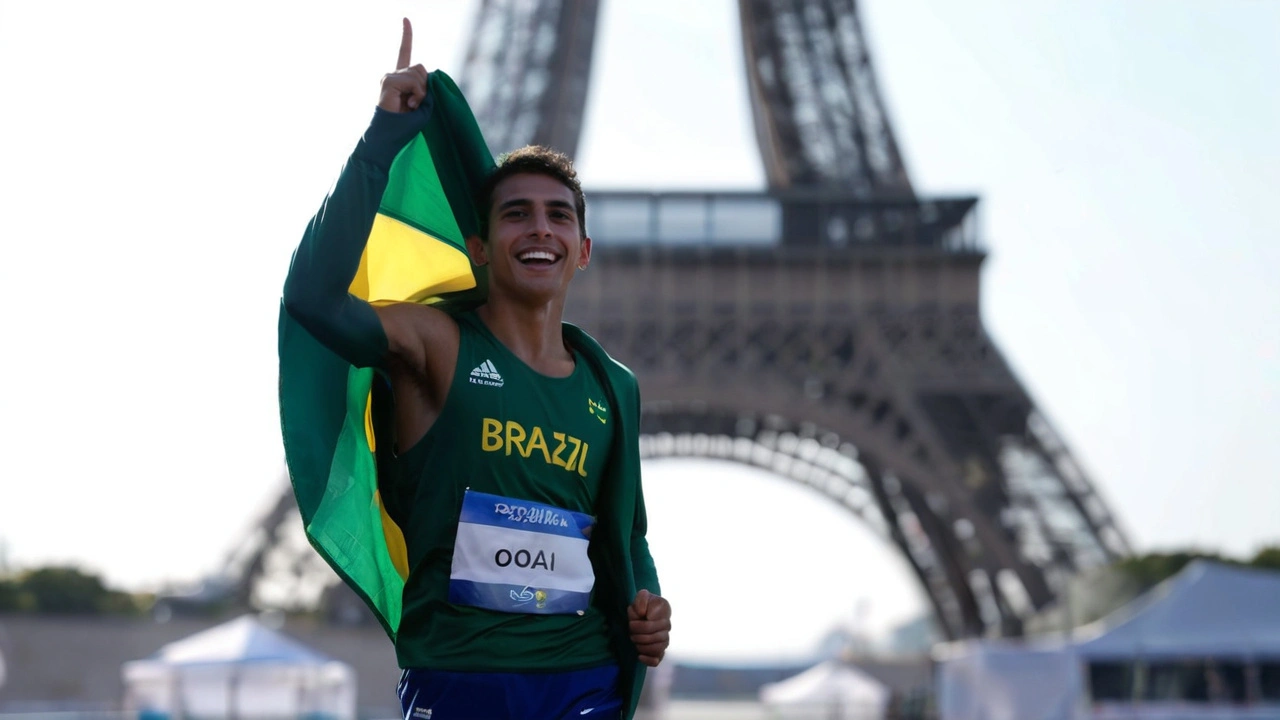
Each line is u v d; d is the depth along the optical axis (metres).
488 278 6.95
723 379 67.88
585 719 6.12
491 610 5.93
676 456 85.69
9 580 72.88
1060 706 36.56
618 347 68.88
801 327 69.12
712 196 72.44
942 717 42.94
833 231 72.00
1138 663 36.47
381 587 6.39
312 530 5.98
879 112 79.38
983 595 83.94
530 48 81.12
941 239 71.00
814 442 85.12
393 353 6.01
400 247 6.93
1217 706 35.81
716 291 69.56
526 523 6.05
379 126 6.02
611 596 6.48
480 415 6.02
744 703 180.38
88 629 69.06
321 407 6.16
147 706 40.25
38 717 45.44
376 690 72.69
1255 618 36.28
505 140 77.94
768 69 79.88
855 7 81.31
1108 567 59.97
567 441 6.19
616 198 72.56
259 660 39.75
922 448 67.06
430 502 6.03
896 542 87.62
